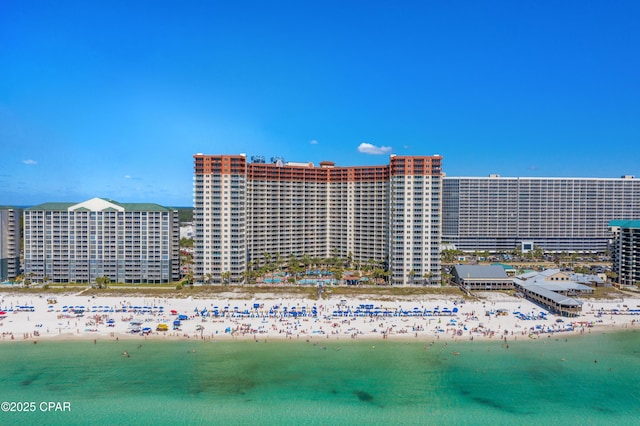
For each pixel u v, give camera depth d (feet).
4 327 603.26
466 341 568.00
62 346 543.39
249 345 550.77
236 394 434.71
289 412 406.00
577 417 404.57
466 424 392.06
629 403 427.33
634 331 608.60
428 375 476.95
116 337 572.92
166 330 594.24
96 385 448.65
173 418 394.52
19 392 433.89
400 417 400.67
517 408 417.08
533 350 542.98
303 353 528.22
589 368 495.41
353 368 490.90
